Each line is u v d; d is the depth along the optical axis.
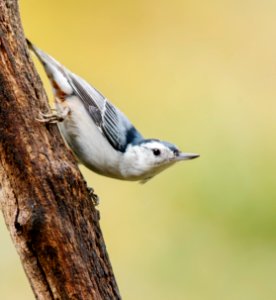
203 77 13.72
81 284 6.33
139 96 13.57
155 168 8.99
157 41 14.10
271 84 13.57
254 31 14.17
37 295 6.35
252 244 11.39
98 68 13.80
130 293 11.14
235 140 12.72
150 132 13.17
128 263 11.49
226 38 14.14
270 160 12.31
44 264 6.29
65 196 6.45
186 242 11.57
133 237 11.80
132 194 12.21
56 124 6.81
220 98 13.36
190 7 14.40
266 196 11.75
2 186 6.45
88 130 8.37
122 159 8.68
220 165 12.32
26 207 6.34
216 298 10.98
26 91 6.68
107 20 14.14
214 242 11.47
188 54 13.98
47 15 14.00
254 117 13.09
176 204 12.00
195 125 13.06
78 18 14.13
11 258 10.95
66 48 13.87
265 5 14.38
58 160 6.59
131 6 14.30
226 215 11.70
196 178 12.12
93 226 6.61
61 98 8.30
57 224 6.33
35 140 6.57
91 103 8.45
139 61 13.91
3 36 6.65
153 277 11.29
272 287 10.93
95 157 8.53
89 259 6.45
